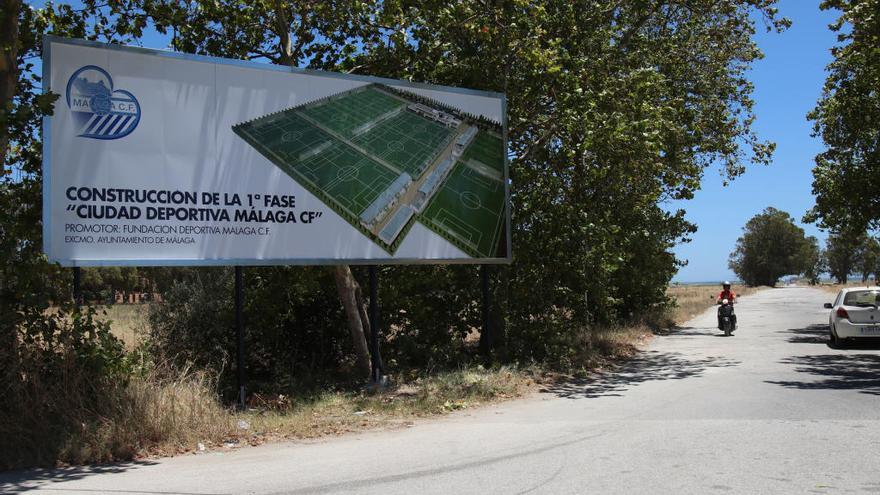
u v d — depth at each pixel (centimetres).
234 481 609
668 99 1933
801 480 562
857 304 1747
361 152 1194
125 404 779
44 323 805
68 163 909
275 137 1095
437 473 623
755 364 1409
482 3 1409
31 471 659
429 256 1260
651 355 1680
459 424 886
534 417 917
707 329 2602
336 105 1173
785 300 5541
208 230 1014
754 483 556
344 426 891
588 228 1534
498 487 567
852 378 1170
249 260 1047
